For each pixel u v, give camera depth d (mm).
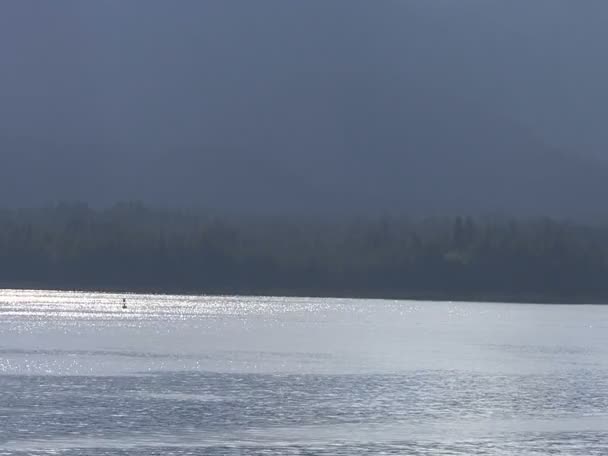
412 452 119688
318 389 165250
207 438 124625
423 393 163500
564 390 170625
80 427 129000
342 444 123188
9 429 127000
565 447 123500
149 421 133750
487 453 120062
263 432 128875
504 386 174625
